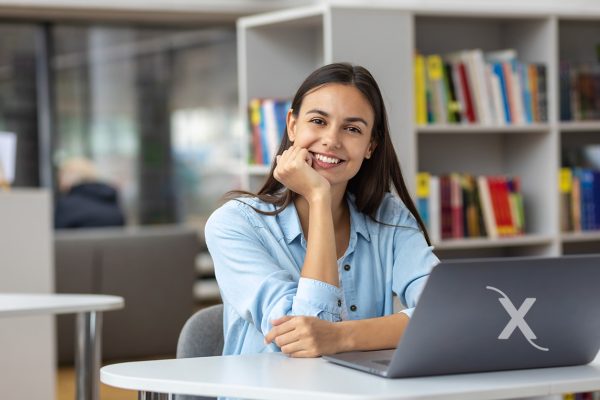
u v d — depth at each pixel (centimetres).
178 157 845
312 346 204
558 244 526
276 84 541
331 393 167
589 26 570
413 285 245
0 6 738
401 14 491
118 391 589
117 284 664
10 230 518
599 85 543
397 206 259
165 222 844
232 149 855
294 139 245
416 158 522
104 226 730
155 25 831
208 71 849
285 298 221
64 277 648
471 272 180
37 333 518
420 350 182
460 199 513
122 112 830
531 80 524
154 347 680
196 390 178
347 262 246
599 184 539
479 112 514
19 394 514
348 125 233
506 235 523
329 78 234
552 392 182
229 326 239
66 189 818
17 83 804
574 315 194
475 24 546
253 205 245
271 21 519
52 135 812
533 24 535
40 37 807
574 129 534
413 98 493
